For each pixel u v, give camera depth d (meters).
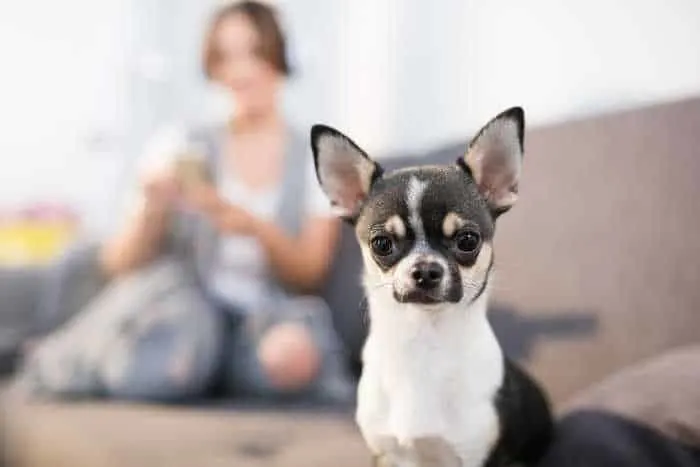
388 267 1.08
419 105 2.35
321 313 2.00
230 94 2.57
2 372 2.15
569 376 1.54
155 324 1.84
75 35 3.15
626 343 1.48
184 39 2.99
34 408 1.77
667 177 1.48
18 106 3.13
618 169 1.56
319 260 2.15
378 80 2.49
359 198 1.18
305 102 2.62
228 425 1.62
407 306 1.06
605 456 1.12
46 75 3.15
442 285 1.03
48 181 3.12
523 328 1.61
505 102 2.09
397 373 1.08
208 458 1.43
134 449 1.49
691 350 1.29
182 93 2.99
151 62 3.04
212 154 2.35
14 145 3.12
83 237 2.73
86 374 1.83
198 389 1.80
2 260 2.60
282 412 1.72
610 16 1.84
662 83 1.74
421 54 2.34
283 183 2.30
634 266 1.49
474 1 2.18
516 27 2.06
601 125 1.62
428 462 1.10
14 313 2.48
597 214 1.56
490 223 1.11
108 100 3.10
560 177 1.63
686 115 1.49
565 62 1.94
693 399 1.14
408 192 1.08
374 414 1.11
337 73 2.61
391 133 2.43
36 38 3.13
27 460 1.66
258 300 2.05
